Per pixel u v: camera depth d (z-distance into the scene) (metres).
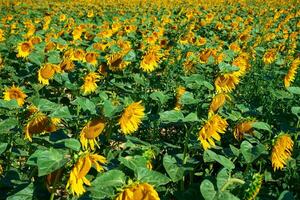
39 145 2.63
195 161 2.54
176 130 3.78
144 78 4.32
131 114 2.15
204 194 1.92
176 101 3.40
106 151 2.54
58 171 1.84
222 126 2.36
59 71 3.68
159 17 11.11
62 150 1.85
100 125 2.13
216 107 2.69
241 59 4.76
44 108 2.41
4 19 9.57
